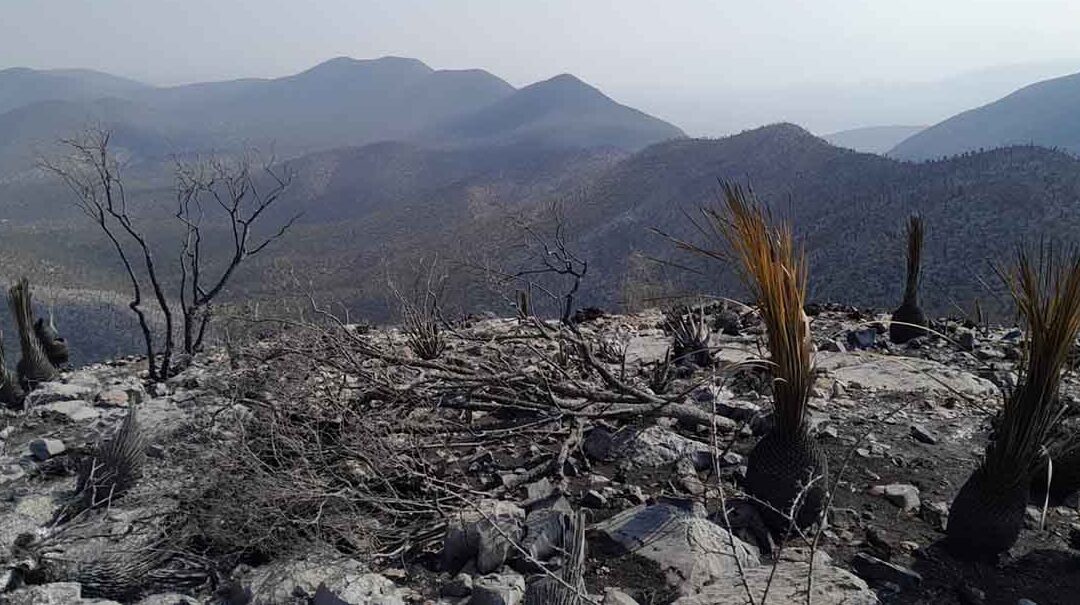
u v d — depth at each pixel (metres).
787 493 3.74
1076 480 4.19
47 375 7.93
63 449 5.41
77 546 3.76
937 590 3.35
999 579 3.47
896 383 6.21
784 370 3.78
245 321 5.69
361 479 4.20
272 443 4.11
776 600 3.04
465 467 4.70
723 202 3.93
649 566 3.44
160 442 5.12
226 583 3.52
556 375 5.52
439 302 6.58
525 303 6.79
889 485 4.30
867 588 3.14
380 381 4.81
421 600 3.27
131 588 3.55
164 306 7.90
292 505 3.63
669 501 4.06
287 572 3.42
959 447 4.93
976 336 8.13
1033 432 3.46
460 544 3.60
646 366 6.46
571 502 4.19
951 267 51.22
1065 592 3.38
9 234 126.69
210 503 3.72
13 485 4.83
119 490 4.31
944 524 3.92
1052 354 3.42
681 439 4.82
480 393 4.91
